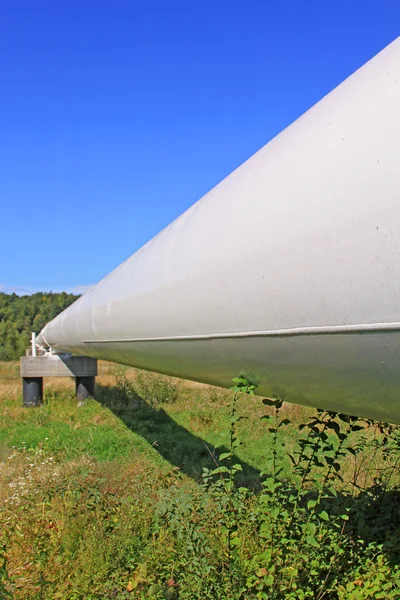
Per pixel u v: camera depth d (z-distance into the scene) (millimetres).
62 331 6773
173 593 3080
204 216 2207
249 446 7020
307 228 1458
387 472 4508
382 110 1293
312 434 3184
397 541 3217
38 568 3426
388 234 1207
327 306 1417
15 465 6027
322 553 3045
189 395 11094
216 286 1940
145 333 2865
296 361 1722
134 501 4398
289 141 1714
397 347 1284
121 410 9828
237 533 3230
